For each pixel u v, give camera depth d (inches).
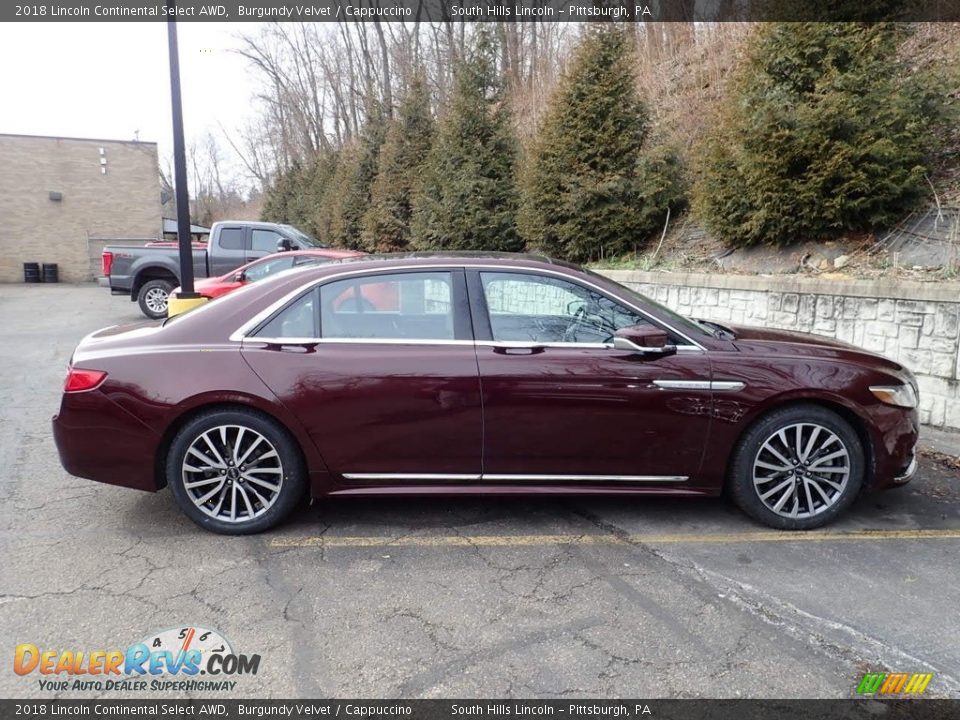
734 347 144.6
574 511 157.9
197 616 111.7
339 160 980.6
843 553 136.2
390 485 144.5
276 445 140.4
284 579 124.3
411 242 562.3
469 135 487.5
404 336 142.1
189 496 141.0
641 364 140.6
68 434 138.3
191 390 136.0
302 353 138.9
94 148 1001.5
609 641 105.7
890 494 168.6
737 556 134.7
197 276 502.0
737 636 107.3
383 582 123.6
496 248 484.7
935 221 262.7
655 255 357.4
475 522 151.6
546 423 140.6
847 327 243.1
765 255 305.7
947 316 215.8
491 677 97.0
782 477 145.8
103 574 125.3
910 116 262.2
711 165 311.4
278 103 1434.5
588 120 377.1
